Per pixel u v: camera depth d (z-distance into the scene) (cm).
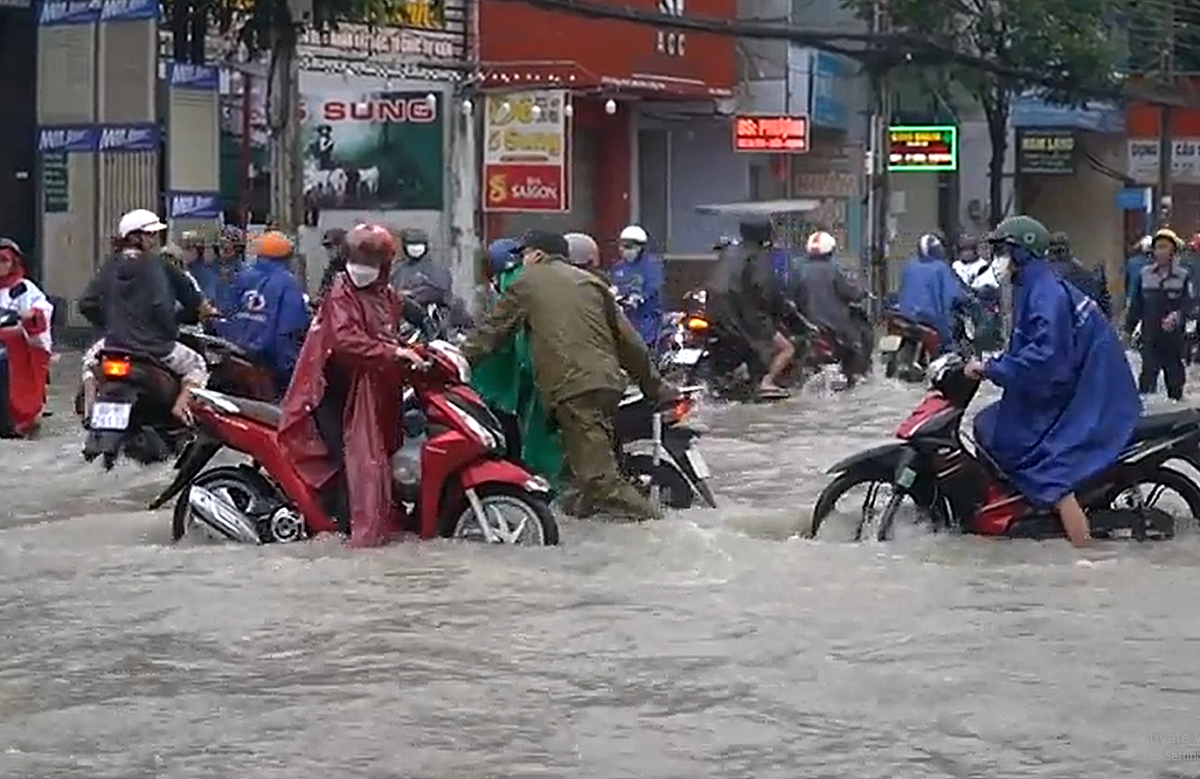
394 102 3581
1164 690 945
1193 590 1205
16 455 1892
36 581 1220
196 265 2652
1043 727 877
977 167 5631
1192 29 4966
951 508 1395
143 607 1141
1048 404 1365
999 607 1148
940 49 3284
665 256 4353
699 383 2630
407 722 886
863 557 1311
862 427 2262
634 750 841
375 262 1321
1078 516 1356
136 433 1805
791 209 3981
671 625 1088
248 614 1120
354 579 1213
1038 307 1353
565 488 1432
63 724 887
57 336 3181
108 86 3120
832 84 4875
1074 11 4391
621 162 4431
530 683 956
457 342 1720
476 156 3662
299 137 2831
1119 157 5897
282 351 1823
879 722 885
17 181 3362
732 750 841
